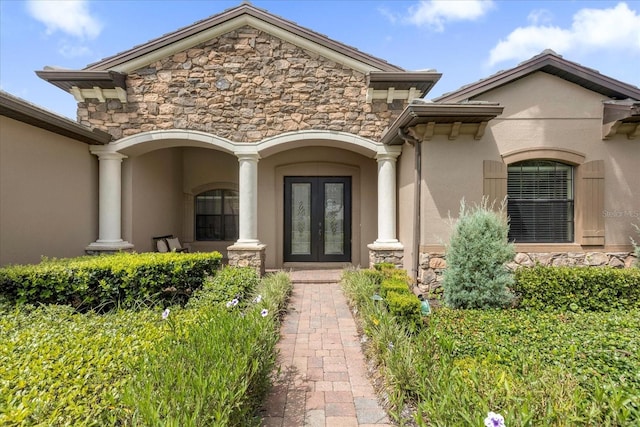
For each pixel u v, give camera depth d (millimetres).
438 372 3053
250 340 3363
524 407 2291
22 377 2887
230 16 8359
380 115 8633
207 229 12539
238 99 8555
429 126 6559
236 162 12211
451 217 6848
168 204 11242
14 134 6402
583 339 4227
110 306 5902
